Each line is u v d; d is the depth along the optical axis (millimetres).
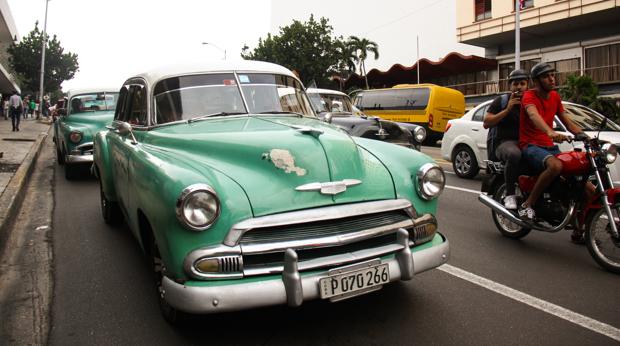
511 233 5738
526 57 27688
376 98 22156
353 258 3115
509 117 5703
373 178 3445
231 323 3627
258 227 2941
